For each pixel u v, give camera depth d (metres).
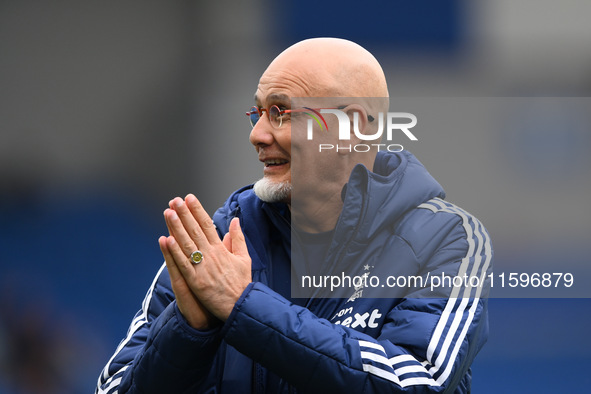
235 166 21.34
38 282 21.22
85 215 22.84
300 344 4.92
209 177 22.08
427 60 20.67
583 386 12.77
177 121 22.84
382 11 21.31
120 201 22.92
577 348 12.30
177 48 23.22
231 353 5.70
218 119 22.44
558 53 20.30
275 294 5.10
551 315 11.87
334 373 4.92
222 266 5.01
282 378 5.08
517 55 20.42
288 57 5.87
